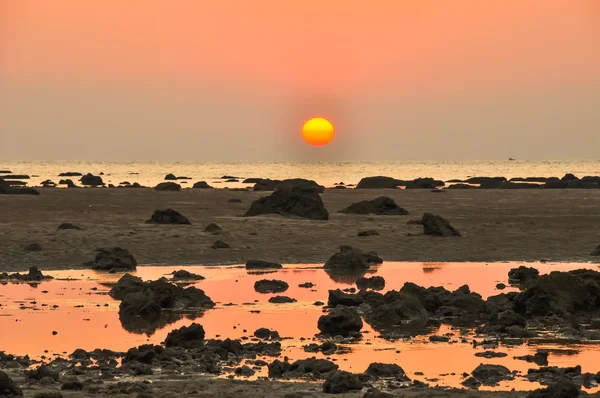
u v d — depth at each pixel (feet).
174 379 160.97
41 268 316.19
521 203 645.92
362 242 384.88
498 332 215.72
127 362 172.76
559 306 232.94
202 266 327.47
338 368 172.35
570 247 376.07
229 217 483.92
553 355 189.16
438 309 240.32
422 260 344.90
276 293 269.44
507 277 298.76
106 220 459.73
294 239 389.19
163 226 425.69
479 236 406.62
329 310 241.35
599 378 162.61
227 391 148.36
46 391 145.07
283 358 183.73
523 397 144.46
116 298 257.34
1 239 366.43
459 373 170.81
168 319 229.25
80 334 208.44
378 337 209.15
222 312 239.30
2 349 191.01
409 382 160.25
